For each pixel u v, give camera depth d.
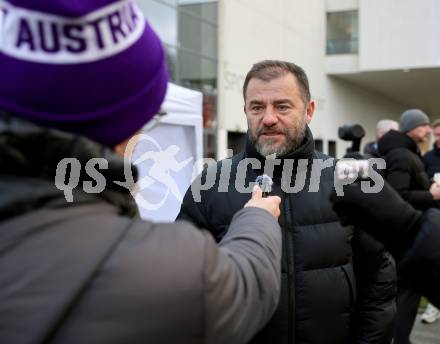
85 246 0.63
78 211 0.66
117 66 0.67
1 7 0.65
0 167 0.63
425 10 16.03
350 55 16.94
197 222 1.68
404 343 3.43
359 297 1.69
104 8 0.65
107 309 0.60
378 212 0.93
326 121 16.84
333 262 1.56
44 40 0.63
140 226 0.70
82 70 0.64
